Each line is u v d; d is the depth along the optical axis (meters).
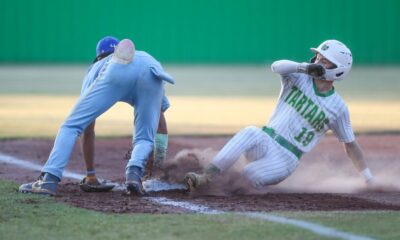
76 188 17.05
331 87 16.69
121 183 17.95
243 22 94.06
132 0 91.81
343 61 16.23
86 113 15.94
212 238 11.38
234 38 94.44
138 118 16.20
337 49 16.27
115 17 91.62
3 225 12.30
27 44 91.81
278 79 69.94
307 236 11.53
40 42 91.81
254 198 15.66
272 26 93.56
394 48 93.44
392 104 44.09
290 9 92.81
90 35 91.62
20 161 21.62
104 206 14.38
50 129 30.34
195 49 94.44
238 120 34.91
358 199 15.69
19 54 92.06
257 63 94.50
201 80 68.31
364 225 12.37
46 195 15.52
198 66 91.69
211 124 33.03
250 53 94.50
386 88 58.91
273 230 11.93
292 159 16.38
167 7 92.94
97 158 22.55
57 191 16.44
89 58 92.12
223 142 26.30
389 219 12.94
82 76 70.00
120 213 13.55
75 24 91.50
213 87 60.38
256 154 16.36
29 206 14.11
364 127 31.78
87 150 16.45
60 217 13.01
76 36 91.69
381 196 16.34
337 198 15.77
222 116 36.94
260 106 43.06
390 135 28.91
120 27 91.75
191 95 51.97
